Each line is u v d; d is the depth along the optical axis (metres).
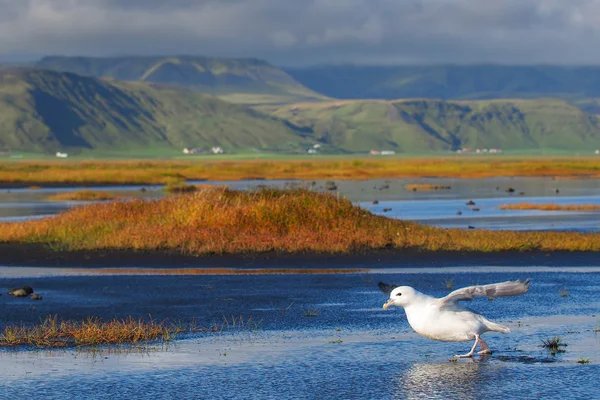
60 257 24.64
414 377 10.62
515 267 22.56
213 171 122.88
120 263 23.34
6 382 10.49
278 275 21.06
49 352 12.27
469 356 11.67
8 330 14.09
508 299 17.14
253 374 10.86
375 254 25.05
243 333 13.75
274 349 12.38
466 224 38.06
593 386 10.12
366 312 15.73
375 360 11.59
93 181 93.19
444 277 20.70
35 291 18.67
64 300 17.41
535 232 30.69
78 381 10.54
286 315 15.46
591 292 18.12
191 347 12.59
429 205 52.78
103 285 19.48
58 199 60.88
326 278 20.53
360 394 9.89
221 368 11.20
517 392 9.88
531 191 72.50
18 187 83.62
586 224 37.84
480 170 130.62
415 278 20.53
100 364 11.45
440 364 11.30
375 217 30.67
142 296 17.88
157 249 26.00
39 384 10.40
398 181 98.19
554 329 13.80
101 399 9.74
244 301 17.16
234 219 28.78
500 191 72.31
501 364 11.25
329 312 15.76
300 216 29.20
